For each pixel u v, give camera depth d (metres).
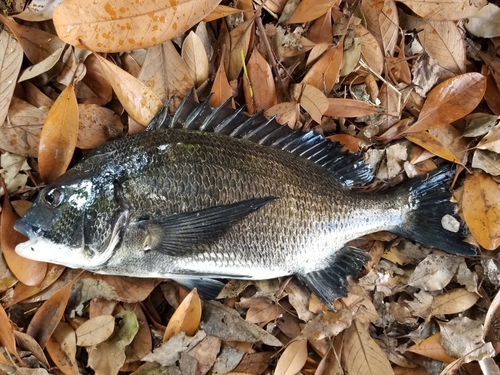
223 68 0.36
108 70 0.32
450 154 0.38
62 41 0.32
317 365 0.38
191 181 0.32
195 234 0.32
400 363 0.39
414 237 0.38
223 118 0.34
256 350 0.37
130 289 0.35
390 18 0.38
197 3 0.32
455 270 0.39
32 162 0.34
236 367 0.36
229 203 0.33
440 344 0.38
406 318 0.39
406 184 0.38
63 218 0.30
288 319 0.38
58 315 0.33
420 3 0.38
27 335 0.33
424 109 0.39
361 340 0.37
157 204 0.31
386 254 0.39
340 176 0.37
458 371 0.39
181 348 0.35
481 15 0.39
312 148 0.36
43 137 0.32
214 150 0.33
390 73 0.39
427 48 0.39
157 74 0.34
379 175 0.39
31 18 0.32
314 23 0.38
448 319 0.39
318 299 0.37
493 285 0.39
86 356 0.35
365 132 0.39
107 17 0.30
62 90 0.34
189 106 0.34
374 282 0.39
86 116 0.34
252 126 0.35
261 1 0.37
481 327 0.37
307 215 0.35
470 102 0.39
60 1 0.32
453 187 0.40
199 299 0.34
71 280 0.34
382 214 0.37
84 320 0.35
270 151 0.35
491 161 0.39
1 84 0.32
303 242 0.35
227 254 0.33
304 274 0.36
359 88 0.39
